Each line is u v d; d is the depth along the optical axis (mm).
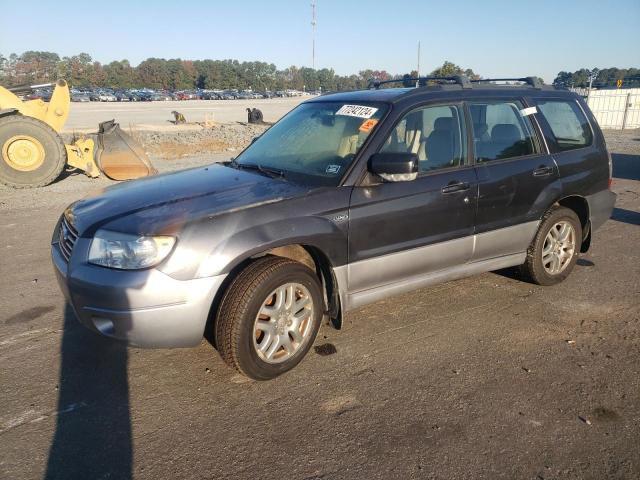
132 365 3600
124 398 3219
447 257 4059
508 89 4594
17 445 2787
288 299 3371
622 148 17219
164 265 2932
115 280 2930
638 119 26125
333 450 2752
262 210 3221
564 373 3475
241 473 2588
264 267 3223
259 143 4512
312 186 3512
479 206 4133
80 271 3043
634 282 5109
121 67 129125
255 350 3236
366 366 3580
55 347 3840
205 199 3307
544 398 3197
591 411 3066
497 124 4406
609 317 4324
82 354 3744
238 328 3139
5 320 4285
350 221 3490
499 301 4648
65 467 2627
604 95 26266
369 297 3744
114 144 10562
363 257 3611
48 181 10445
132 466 2639
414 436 2857
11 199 9312
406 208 3719
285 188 3469
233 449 2762
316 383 3377
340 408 3111
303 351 3508
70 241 3330
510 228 4402
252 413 3068
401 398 3207
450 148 4059
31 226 7336
